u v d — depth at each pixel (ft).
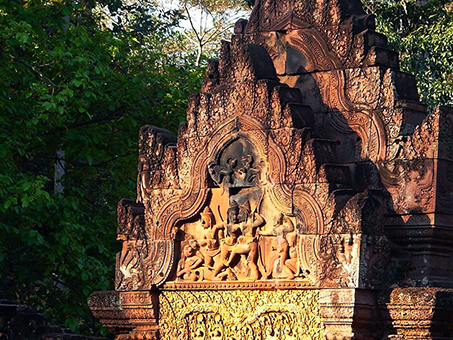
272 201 32.50
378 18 68.54
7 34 51.93
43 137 58.54
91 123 59.16
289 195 32.01
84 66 55.01
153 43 74.95
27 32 52.80
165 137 35.99
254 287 32.86
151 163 35.91
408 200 31.50
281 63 34.76
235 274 33.63
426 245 31.30
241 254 33.37
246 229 33.19
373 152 32.50
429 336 29.71
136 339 36.01
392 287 30.53
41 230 56.80
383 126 32.42
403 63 66.44
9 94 53.57
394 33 67.15
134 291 35.86
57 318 58.75
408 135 32.04
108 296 36.76
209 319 34.32
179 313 35.04
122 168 61.82
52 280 58.44
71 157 65.46
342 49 33.53
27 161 61.41
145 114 60.29
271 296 32.68
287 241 32.19
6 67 54.49
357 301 30.19
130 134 59.88
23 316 56.54
